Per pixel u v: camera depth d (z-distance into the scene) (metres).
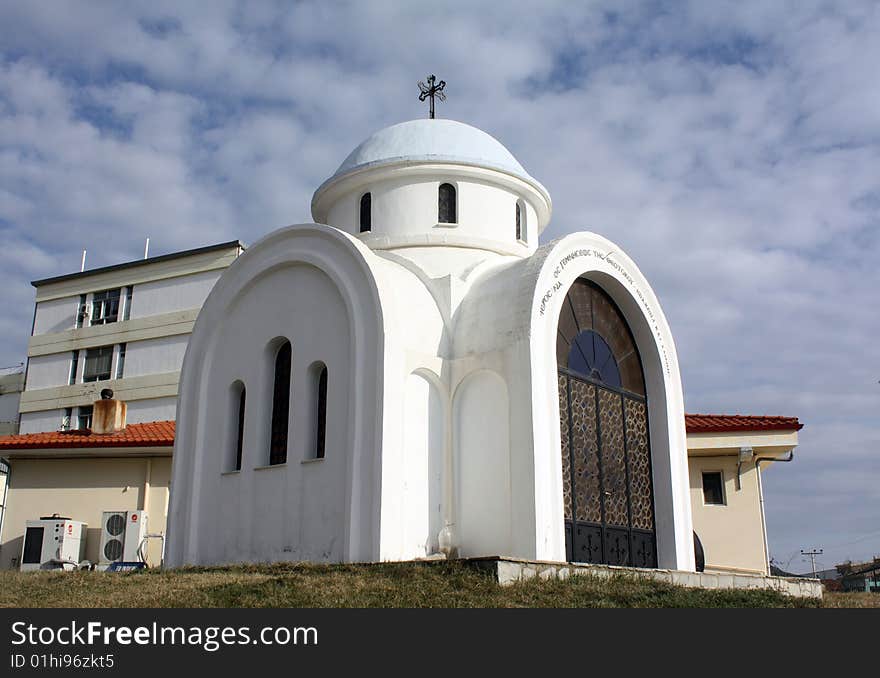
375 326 14.91
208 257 40.25
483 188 19.39
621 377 18.45
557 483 14.77
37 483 25.89
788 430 22.95
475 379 15.98
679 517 18.28
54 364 42.16
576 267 16.95
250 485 16.12
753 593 13.36
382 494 13.98
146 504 24.83
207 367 17.77
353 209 19.75
